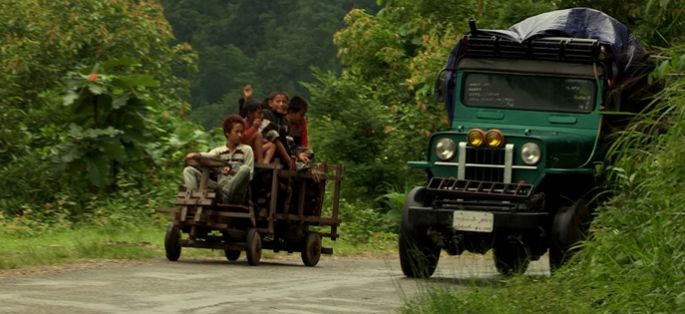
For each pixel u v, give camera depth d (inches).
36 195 1793.8
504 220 1083.9
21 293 856.9
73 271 1038.4
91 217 1689.2
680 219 837.8
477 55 1224.2
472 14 2210.9
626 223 911.7
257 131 1237.7
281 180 1238.9
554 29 1213.1
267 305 850.1
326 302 888.9
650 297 767.1
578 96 1185.4
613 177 1127.6
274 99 1266.0
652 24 1481.3
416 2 2299.5
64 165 1777.8
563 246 1074.1
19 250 1229.1
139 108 1833.2
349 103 2324.1
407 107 2306.8
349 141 2251.5
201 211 1186.6
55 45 2412.6
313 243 1277.1
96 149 1790.1
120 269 1074.7
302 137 1336.1
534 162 1115.9
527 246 1148.5
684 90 885.8
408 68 2425.0
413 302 845.8
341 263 1352.1
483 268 1337.4
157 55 2792.8
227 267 1163.3
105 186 1786.4
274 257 1374.3
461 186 1122.7
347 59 2677.2
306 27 5354.3
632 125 987.9
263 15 5467.5
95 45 2559.1
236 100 5009.8
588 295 823.1
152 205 1739.7
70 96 1798.7
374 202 2192.4
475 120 1208.2
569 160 1138.7
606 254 869.8
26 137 1929.1
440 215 1100.5
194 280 1006.4
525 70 1203.2
